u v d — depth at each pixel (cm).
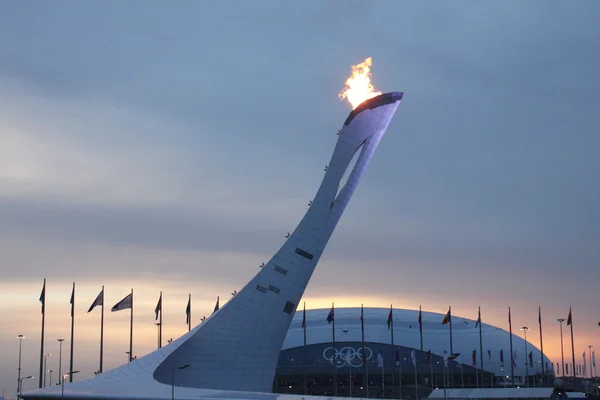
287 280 9525
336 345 14788
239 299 9419
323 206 9619
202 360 9231
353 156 9662
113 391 8088
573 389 13738
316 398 7600
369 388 14550
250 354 9375
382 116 9694
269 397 7638
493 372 14900
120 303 10469
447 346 14888
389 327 13800
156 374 9088
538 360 15075
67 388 8406
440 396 10375
